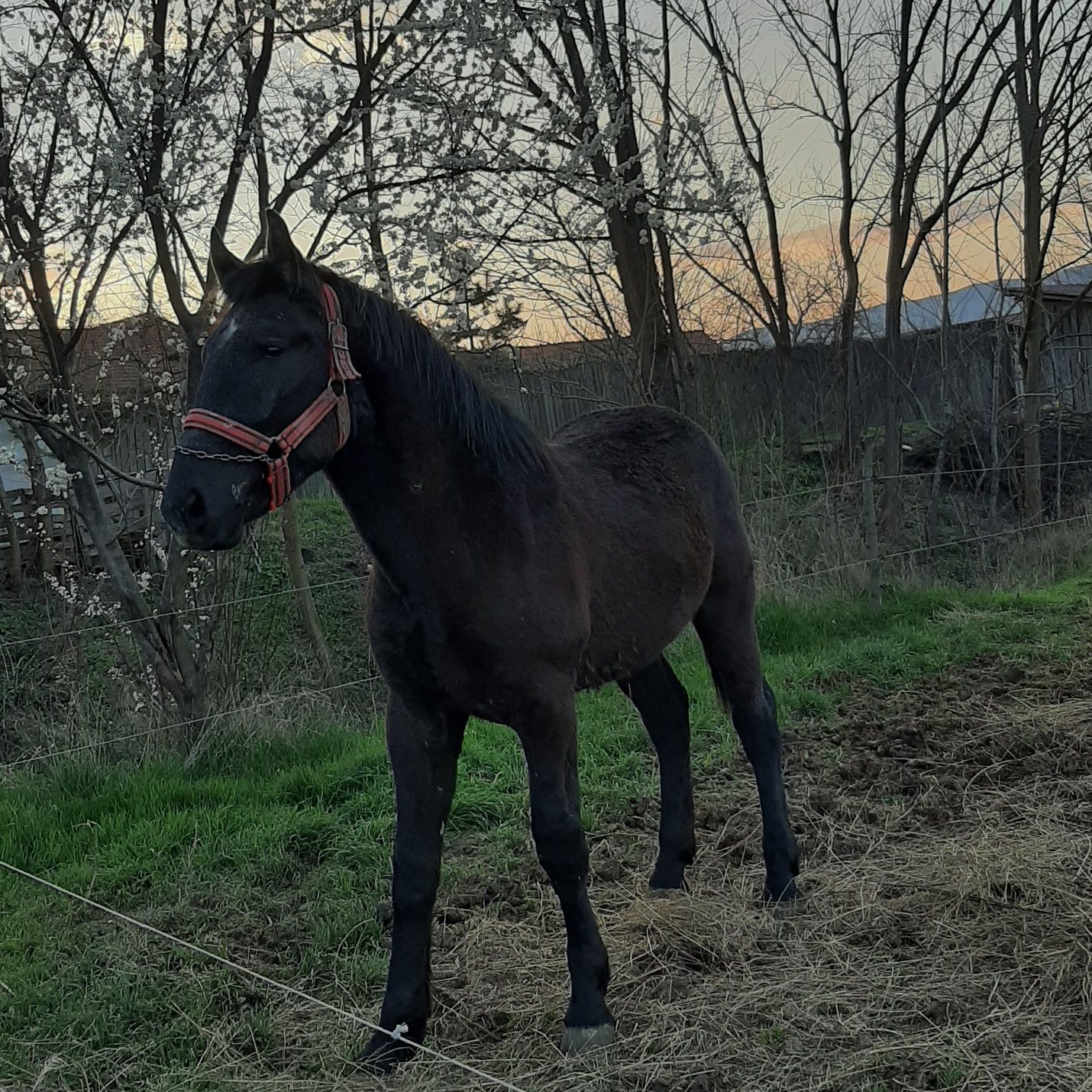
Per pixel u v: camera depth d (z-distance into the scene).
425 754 2.89
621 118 6.75
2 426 10.14
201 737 5.82
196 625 6.67
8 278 5.74
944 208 13.24
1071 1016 2.81
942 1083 2.56
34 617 10.07
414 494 2.62
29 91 5.74
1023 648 6.85
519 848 4.30
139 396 7.05
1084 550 10.45
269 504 2.41
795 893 3.67
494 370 8.80
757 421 10.91
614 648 3.20
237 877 4.18
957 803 4.43
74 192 6.01
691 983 3.16
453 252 6.45
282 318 2.42
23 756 6.64
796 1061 2.70
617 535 3.25
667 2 11.86
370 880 4.06
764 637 7.34
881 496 11.83
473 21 5.87
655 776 4.99
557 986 3.16
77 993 3.31
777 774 3.89
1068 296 17.95
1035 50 12.83
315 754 5.70
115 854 4.39
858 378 13.21
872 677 6.45
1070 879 3.55
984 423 14.16
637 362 10.07
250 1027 3.04
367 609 2.85
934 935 3.30
